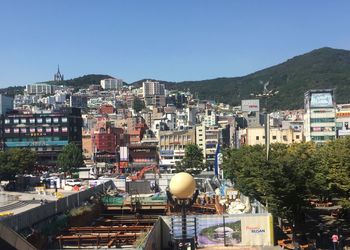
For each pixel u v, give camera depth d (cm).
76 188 17150
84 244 7131
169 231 7381
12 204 12631
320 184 7112
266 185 7000
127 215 11044
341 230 7862
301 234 7519
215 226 7369
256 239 7338
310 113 19362
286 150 11069
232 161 12025
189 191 4578
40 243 6638
